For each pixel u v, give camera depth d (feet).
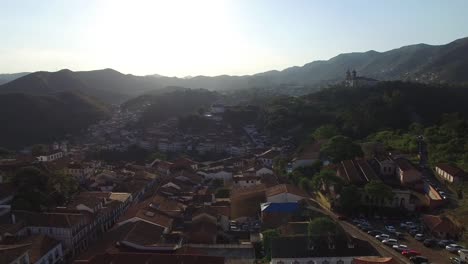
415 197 401.08
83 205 386.93
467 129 632.38
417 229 346.54
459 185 421.59
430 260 290.15
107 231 375.66
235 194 442.91
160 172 615.98
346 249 280.51
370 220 374.02
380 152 537.65
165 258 260.42
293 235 299.99
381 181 420.77
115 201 437.17
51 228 335.26
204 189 501.97
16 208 367.45
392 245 312.71
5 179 438.40
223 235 351.05
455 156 513.04
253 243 323.57
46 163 555.28
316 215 355.15
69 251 333.42
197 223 354.13
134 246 298.97
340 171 463.83
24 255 267.80
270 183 466.29
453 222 336.90
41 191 404.57
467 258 284.41
